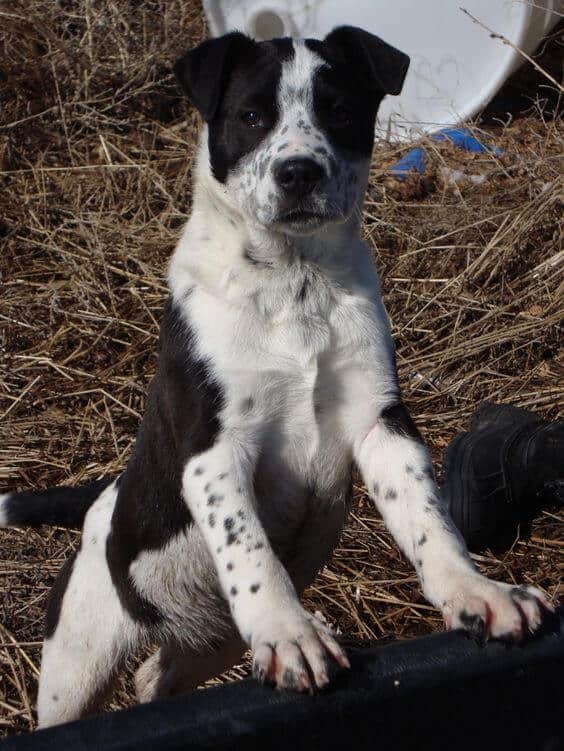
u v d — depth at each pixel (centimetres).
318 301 120
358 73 125
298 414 120
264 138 121
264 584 107
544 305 177
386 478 118
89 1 233
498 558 146
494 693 95
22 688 134
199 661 133
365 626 139
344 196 120
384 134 220
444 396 166
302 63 122
